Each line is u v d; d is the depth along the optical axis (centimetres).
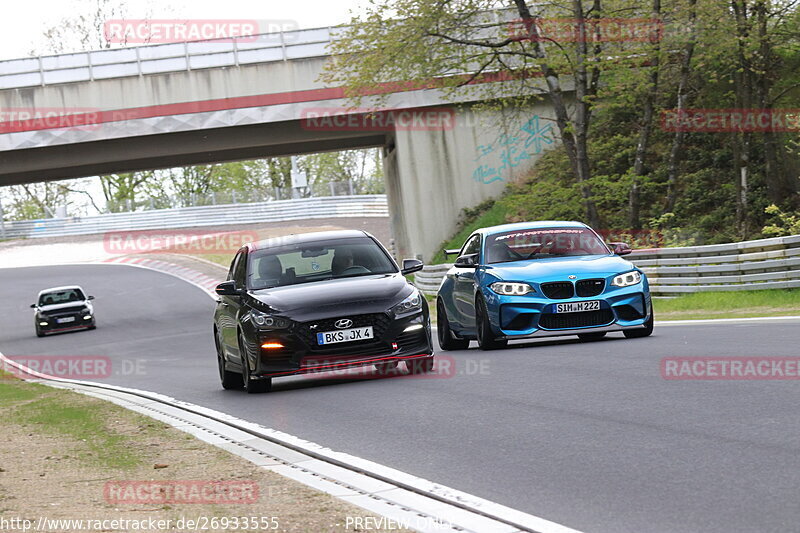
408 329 3325
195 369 5275
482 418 2439
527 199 9119
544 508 1553
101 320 11725
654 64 8650
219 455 2238
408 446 2180
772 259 5678
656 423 2145
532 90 9694
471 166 11162
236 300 3588
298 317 3278
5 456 2447
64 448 2514
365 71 8788
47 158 10962
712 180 9469
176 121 10512
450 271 4600
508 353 3888
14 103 10500
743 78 8600
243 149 12244
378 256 3647
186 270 16112
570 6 8969
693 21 8431
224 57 10519
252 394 3469
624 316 3938
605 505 1535
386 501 1666
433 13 8681
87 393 4184
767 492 1518
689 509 1467
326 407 2895
